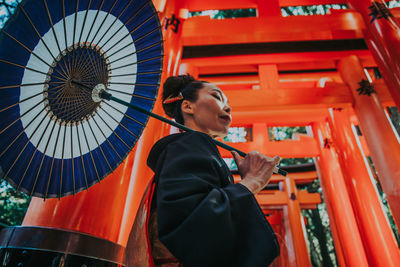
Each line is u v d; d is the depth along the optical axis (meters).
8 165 1.34
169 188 0.91
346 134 6.95
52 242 1.47
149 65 1.96
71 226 1.64
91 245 1.59
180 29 4.69
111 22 1.70
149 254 1.07
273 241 0.84
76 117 1.58
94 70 1.62
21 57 1.33
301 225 10.75
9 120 1.32
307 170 12.20
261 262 0.80
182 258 0.78
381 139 5.50
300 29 6.29
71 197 1.72
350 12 6.27
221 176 1.06
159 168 1.10
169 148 1.11
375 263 5.47
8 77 1.30
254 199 0.94
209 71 8.25
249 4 7.02
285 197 11.55
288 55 7.43
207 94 1.60
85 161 1.65
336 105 6.31
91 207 1.74
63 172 1.54
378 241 5.52
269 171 1.11
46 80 1.42
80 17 1.53
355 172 6.41
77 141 1.61
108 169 1.73
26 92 1.36
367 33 6.15
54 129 1.49
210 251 0.78
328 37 6.39
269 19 6.44
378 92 6.26
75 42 1.51
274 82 7.12
